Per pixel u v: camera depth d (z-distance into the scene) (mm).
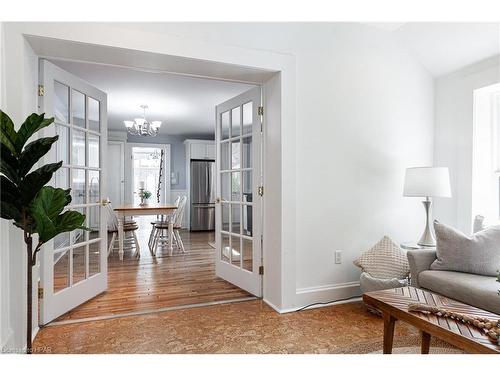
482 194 3021
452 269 2352
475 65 2990
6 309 1817
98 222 3000
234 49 2420
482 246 2281
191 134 7820
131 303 2801
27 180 1548
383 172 3090
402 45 3176
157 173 8820
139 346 2041
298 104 2699
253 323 2393
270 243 2762
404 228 3197
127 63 2387
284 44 2629
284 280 2623
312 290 2756
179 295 3020
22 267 1903
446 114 3248
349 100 2924
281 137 2584
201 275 3727
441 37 2961
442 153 3287
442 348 1979
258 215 2912
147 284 3363
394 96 3145
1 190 1560
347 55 2910
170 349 2006
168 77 3783
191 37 2301
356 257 2961
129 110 5406
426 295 1840
